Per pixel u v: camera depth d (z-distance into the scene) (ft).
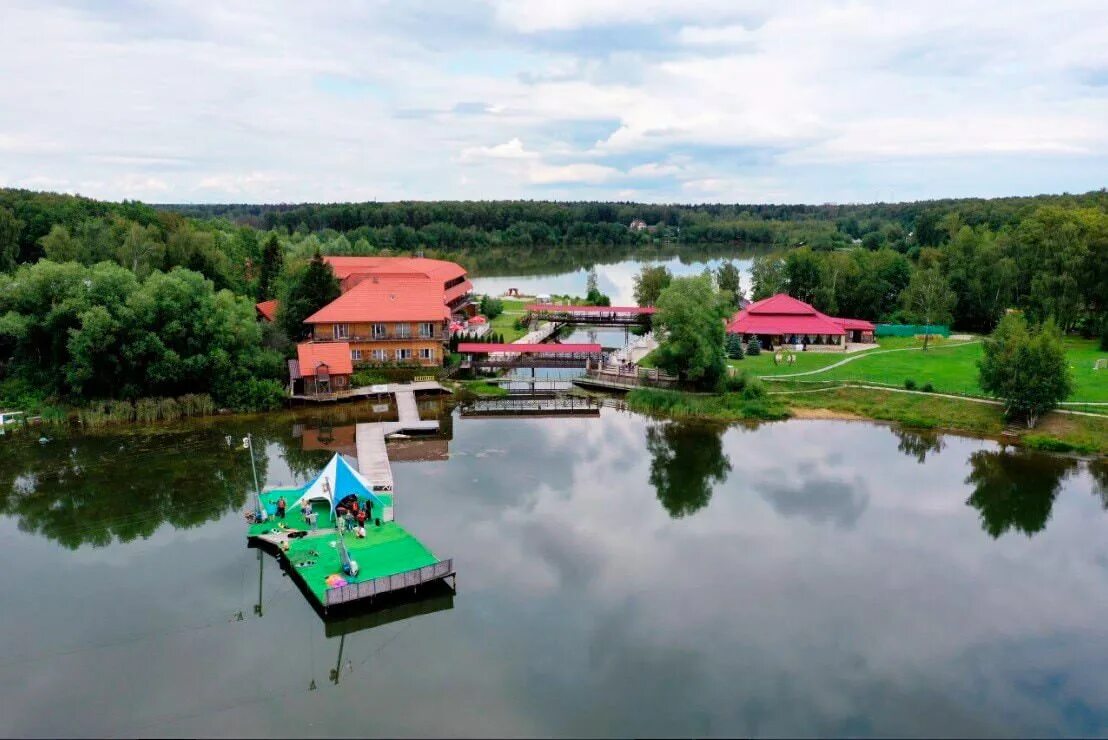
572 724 103.09
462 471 196.03
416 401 264.72
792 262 412.36
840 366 291.99
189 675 113.29
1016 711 107.14
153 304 239.09
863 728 103.19
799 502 178.60
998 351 229.04
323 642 122.52
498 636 123.54
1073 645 122.62
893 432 232.73
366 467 191.83
